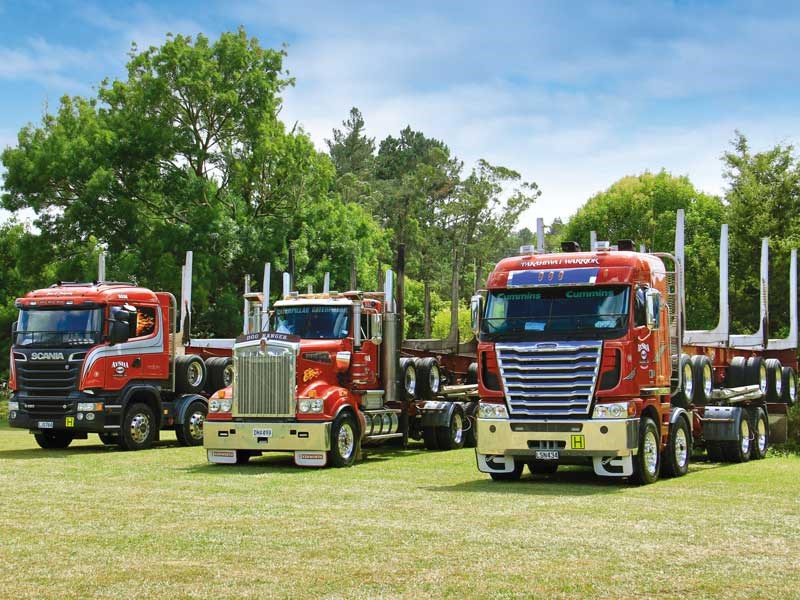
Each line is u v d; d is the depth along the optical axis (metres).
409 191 83.38
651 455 13.98
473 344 22.70
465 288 67.81
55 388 18.88
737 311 31.03
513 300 14.15
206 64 36.72
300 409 15.88
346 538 9.20
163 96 36.28
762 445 19.17
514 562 8.08
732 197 31.67
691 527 9.80
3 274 42.06
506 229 79.12
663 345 14.62
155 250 34.56
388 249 58.06
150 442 20.08
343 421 16.31
